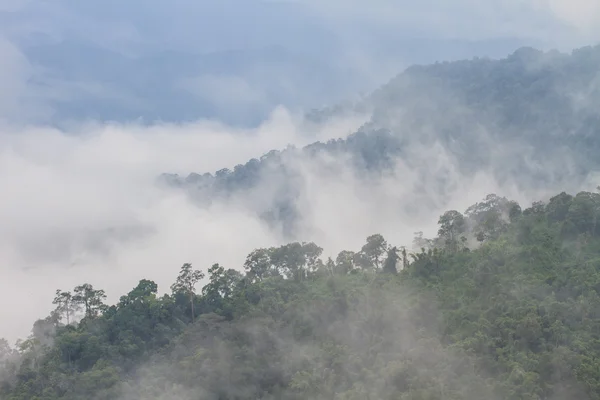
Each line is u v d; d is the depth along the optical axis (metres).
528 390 108.94
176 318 153.75
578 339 120.06
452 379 113.69
